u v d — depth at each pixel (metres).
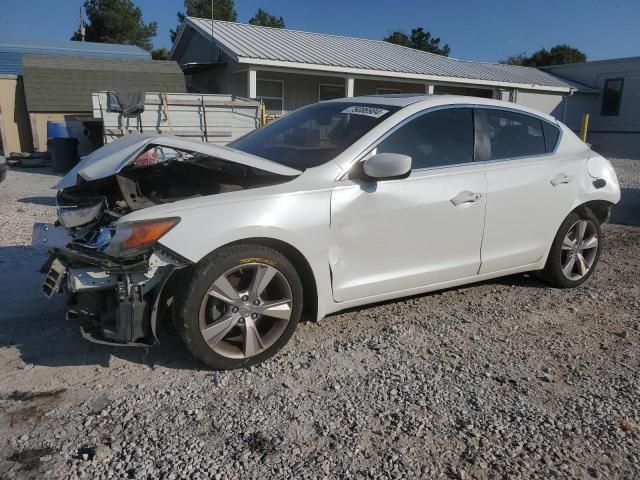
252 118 11.36
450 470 2.70
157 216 3.24
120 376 3.48
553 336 4.23
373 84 21.84
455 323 4.39
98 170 3.63
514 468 2.72
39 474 2.60
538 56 54.69
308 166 3.89
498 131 4.64
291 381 3.46
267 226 3.46
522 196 4.60
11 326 4.16
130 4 46.41
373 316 4.46
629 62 25.45
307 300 3.88
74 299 3.57
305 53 19.02
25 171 15.30
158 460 2.71
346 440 2.90
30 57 19.50
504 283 5.37
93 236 3.56
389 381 3.48
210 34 19.50
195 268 3.34
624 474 2.70
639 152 25.58
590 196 5.07
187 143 3.63
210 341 3.43
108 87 18.95
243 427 2.99
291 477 2.62
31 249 6.28
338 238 3.77
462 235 4.32
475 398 3.32
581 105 26.84
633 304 4.95
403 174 3.67
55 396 3.25
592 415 3.17
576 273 5.29
